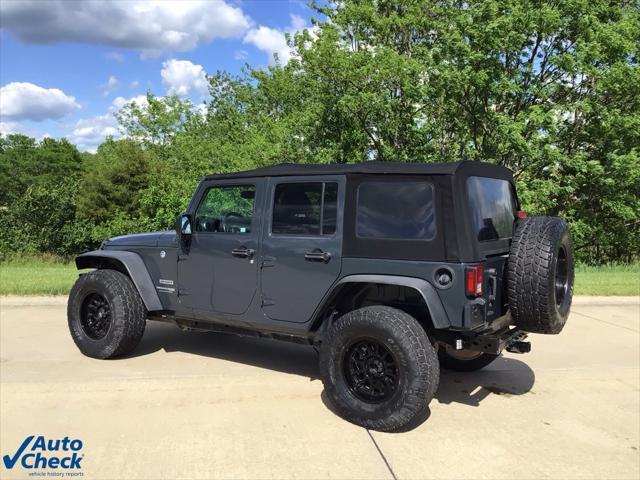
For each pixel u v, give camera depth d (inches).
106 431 153.2
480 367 211.8
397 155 713.0
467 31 625.3
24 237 879.1
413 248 159.2
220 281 198.2
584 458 143.5
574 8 639.8
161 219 804.0
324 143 713.0
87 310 225.0
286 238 181.6
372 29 723.4
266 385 193.8
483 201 172.2
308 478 129.8
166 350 237.3
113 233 891.4
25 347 236.2
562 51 671.1
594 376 212.1
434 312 152.6
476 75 605.9
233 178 197.9
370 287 175.3
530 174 674.8
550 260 161.2
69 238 906.1
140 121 1417.3
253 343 251.4
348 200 171.0
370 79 660.7
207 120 1456.7
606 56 649.0
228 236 195.8
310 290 177.2
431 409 176.4
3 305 327.3
